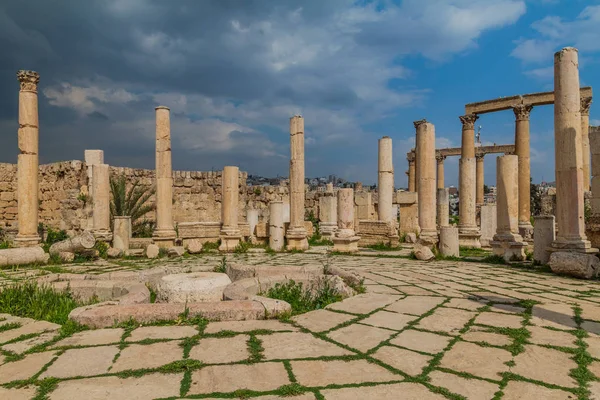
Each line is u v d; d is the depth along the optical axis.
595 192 12.99
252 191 30.09
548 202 28.05
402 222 25.16
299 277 8.28
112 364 4.17
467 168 20.14
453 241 15.39
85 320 5.41
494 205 20.80
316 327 5.51
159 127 18.17
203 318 5.69
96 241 16.45
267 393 3.55
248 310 5.82
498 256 14.34
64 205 21.94
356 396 3.51
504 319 6.11
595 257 10.60
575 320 6.10
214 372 3.99
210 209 28.12
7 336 5.09
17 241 14.95
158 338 4.94
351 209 17.27
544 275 10.89
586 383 3.83
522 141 23.08
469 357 4.49
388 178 20.14
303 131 18.72
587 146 23.36
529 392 3.64
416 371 4.08
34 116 15.41
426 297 7.68
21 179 15.15
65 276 9.12
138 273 9.60
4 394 3.54
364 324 5.72
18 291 7.11
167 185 18.20
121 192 23.03
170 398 3.46
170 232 18.12
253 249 19.09
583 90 23.31
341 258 15.55
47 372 3.99
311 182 88.19
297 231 18.34
